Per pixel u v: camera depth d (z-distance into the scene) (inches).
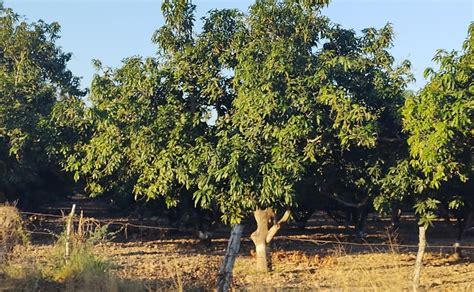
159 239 932.0
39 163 783.7
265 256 609.6
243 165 498.6
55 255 469.1
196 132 583.2
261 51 549.6
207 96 603.5
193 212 837.2
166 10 614.5
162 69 605.6
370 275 453.1
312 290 456.8
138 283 438.3
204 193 517.3
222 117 570.6
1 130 729.0
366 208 876.6
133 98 613.3
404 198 557.6
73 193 1164.5
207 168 519.2
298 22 570.9
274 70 515.5
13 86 784.3
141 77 604.4
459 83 457.4
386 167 549.6
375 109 552.4
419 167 497.7
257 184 500.4
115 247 803.4
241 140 514.6
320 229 1186.6
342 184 595.2
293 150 502.6
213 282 453.1
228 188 518.6
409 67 559.5
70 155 704.4
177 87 605.3
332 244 901.2
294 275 580.4
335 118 510.6
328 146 518.3
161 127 582.2
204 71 594.2
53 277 445.1
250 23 587.5
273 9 573.0
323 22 576.1
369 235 1044.5
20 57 892.0
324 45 585.9
